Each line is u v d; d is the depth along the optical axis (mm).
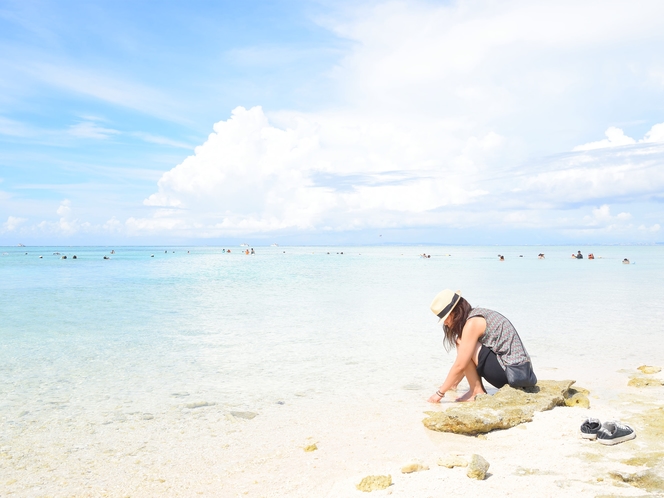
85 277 31016
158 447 4754
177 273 36062
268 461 4398
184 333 11094
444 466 4137
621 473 3795
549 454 4332
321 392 6629
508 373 6000
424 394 6543
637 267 44125
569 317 13172
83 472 4207
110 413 5777
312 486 3881
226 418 5582
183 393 6590
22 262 56625
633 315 13523
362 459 4406
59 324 12352
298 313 14305
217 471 4207
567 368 7723
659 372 7355
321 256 90875
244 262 59719
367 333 11086
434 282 26484
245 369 7887
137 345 9758
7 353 9055
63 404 6117
